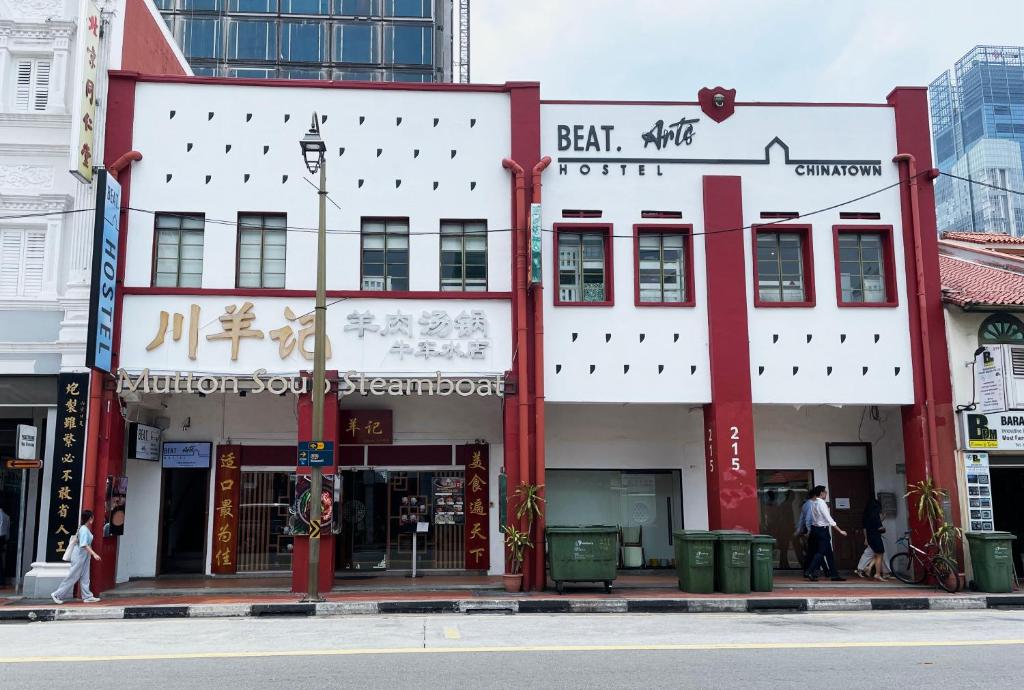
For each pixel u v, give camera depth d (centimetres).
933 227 1823
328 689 783
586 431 1970
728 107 1845
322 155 1570
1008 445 1741
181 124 1767
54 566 1588
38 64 1809
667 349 1764
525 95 1819
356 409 1923
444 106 1817
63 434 1636
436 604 1470
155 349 1684
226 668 885
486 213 1789
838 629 1192
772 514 1973
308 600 1492
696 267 1794
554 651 980
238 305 1711
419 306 1741
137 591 1625
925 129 1861
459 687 791
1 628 1277
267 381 1666
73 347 1672
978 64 15375
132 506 1862
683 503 1964
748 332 1770
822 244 1817
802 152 1842
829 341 1783
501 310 1750
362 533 1919
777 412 1991
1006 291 1855
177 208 1741
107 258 1628
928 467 1728
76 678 841
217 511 1895
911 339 1791
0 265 1728
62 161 1756
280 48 4984
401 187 1788
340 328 1719
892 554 1898
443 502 1936
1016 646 1015
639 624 1258
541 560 1650
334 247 1756
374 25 5062
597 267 1805
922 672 858
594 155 1814
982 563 1633
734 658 935
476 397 1961
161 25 2083
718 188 1811
